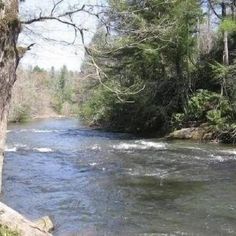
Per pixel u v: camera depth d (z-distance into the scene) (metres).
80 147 28.08
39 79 95.81
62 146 28.66
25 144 29.72
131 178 17.56
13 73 7.81
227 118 32.31
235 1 36.03
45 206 13.20
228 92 33.81
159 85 38.72
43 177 17.77
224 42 35.56
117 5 11.09
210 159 22.80
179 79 37.22
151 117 40.38
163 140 32.91
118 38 13.33
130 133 40.84
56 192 15.08
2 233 6.94
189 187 15.84
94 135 38.53
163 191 15.19
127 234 10.58
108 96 44.00
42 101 95.44
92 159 22.73
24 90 70.31
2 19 7.46
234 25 33.25
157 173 18.66
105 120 50.00
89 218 11.94
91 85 49.59
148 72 38.50
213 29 42.16
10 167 20.02
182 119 35.41
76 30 9.70
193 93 36.16
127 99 40.16
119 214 12.34
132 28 12.59
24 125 57.09
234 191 15.14
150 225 11.30
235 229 10.96
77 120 76.69
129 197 14.36
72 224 11.38
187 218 11.91
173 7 29.31
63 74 108.38
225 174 18.41
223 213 12.38
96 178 17.61
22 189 15.47
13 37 7.68
